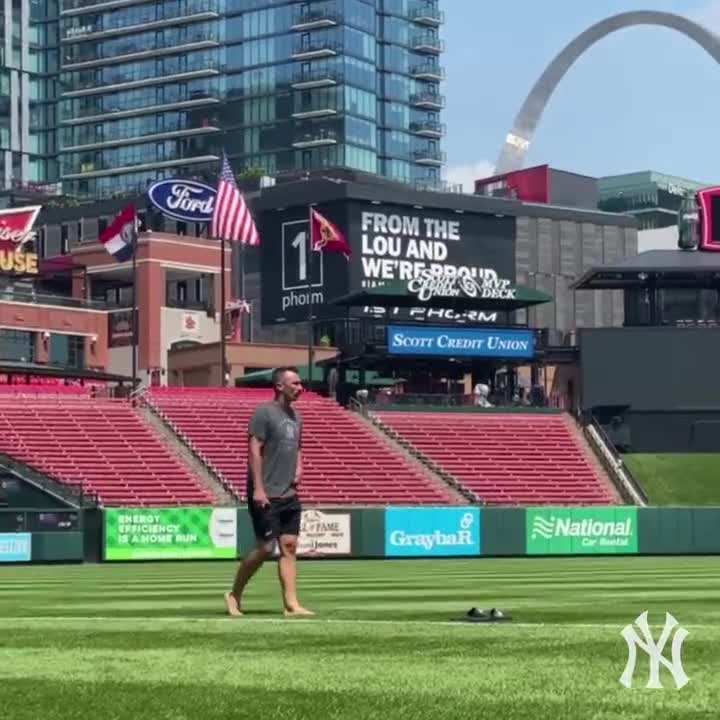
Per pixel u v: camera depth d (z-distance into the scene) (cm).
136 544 5003
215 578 3284
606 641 1204
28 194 12050
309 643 1204
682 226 7819
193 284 9519
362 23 17175
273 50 17050
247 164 17125
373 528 5134
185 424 6594
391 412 7162
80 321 8375
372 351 7088
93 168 18012
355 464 6606
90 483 5872
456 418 7206
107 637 1286
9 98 16888
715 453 7350
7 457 5744
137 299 8988
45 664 1077
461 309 7300
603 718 809
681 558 4947
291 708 849
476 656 1095
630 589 2459
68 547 4881
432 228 9662
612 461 6988
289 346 8712
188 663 1070
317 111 16700
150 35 17738
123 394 7144
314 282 9344
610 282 7794
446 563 4450
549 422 7338
